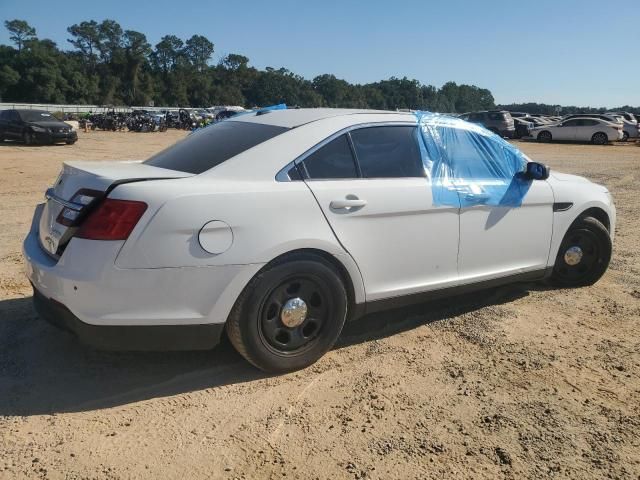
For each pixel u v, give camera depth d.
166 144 25.20
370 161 3.86
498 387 3.49
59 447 2.81
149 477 2.61
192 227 3.12
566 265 5.29
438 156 4.18
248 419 3.09
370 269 3.75
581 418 3.17
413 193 3.89
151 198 3.07
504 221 4.44
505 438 2.97
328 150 3.70
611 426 3.10
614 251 6.84
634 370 3.75
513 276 4.62
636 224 8.54
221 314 3.25
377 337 4.19
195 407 3.20
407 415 3.16
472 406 3.27
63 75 115.50
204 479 2.61
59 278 3.10
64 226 3.22
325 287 3.57
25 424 2.99
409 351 3.96
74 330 3.15
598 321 4.57
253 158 3.48
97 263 3.02
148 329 3.12
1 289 4.92
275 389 3.41
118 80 126.31
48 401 3.22
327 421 3.09
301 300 3.51
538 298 5.07
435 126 4.25
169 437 2.92
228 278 3.22
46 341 3.94
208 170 3.41
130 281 3.04
